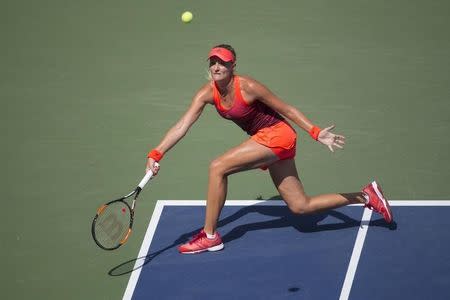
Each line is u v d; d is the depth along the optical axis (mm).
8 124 36562
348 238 28328
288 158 26484
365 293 25062
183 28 47500
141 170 33062
